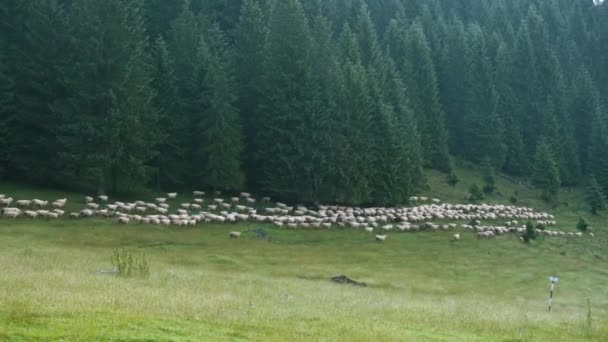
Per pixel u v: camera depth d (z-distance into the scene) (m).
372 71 77.38
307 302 22.50
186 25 70.31
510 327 19.70
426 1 136.38
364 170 66.38
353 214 62.72
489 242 57.75
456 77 109.56
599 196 85.50
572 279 48.28
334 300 24.19
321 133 63.88
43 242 38.72
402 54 105.00
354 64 79.94
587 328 21.28
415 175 79.75
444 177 93.38
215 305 18.16
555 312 29.91
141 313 15.22
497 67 112.00
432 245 53.84
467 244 55.78
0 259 28.05
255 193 67.25
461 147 107.31
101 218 47.38
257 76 69.56
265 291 25.27
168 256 39.56
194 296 20.12
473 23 128.25
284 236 50.66
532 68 112.75
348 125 66.31
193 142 64.62
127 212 50.44
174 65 67.12
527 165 103.00
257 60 70.69
